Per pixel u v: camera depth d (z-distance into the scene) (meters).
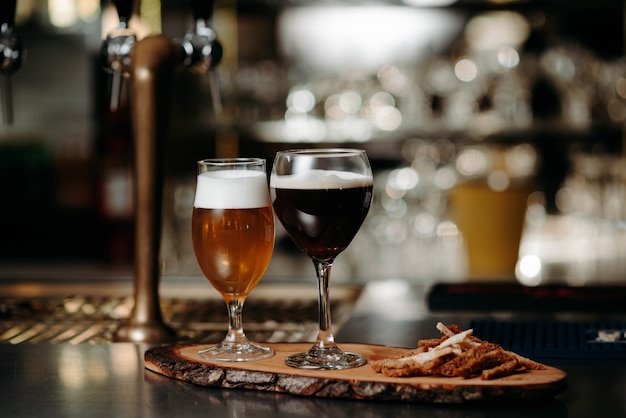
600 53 3.44
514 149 3.31
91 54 3.36
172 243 2.97
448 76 3.23
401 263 2.84
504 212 2.37
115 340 1.17
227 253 0.91
